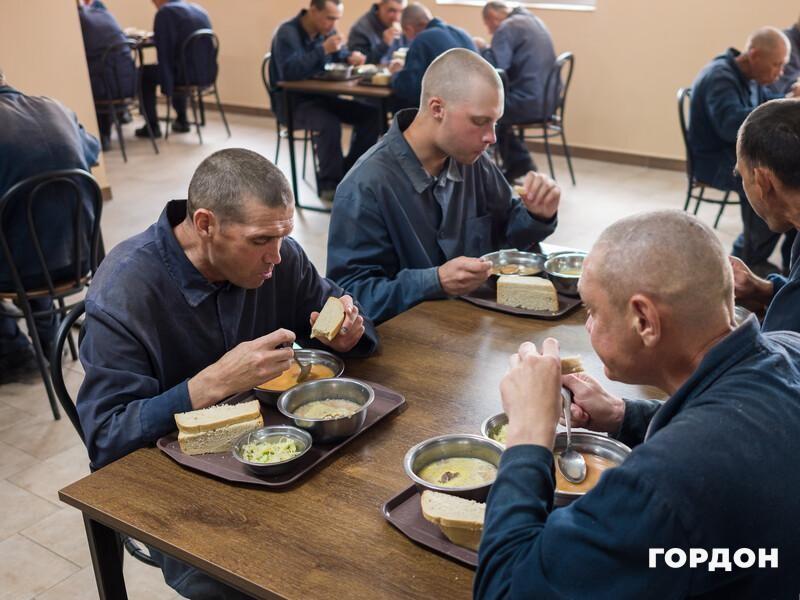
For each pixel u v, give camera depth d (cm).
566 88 561
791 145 160
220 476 132
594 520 91
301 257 183
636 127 620
